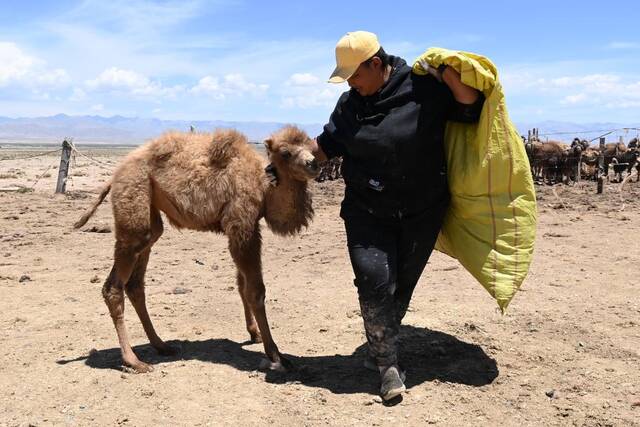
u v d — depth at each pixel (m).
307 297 8.83
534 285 9.14
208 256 12.11
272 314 8.02
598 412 5.07
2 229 14.55
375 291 5.30
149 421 5.00
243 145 6.10
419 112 5.15
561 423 4.94
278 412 5.14
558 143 28.70
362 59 5.08
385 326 5.32
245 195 5.93
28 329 7.43
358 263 5.37
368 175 5.30
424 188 5.35
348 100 5.43
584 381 5.69
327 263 11.30
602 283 9.20
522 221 5.50
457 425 4.91
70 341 7.00
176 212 6.30
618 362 6.14
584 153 28.89
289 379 5.85
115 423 4.96
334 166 32.44
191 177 6.07
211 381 5.78
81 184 27.58
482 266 5.57
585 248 12.02
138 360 6.09
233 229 5.96
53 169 39.94
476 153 5.44
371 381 5.79
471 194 5.54
